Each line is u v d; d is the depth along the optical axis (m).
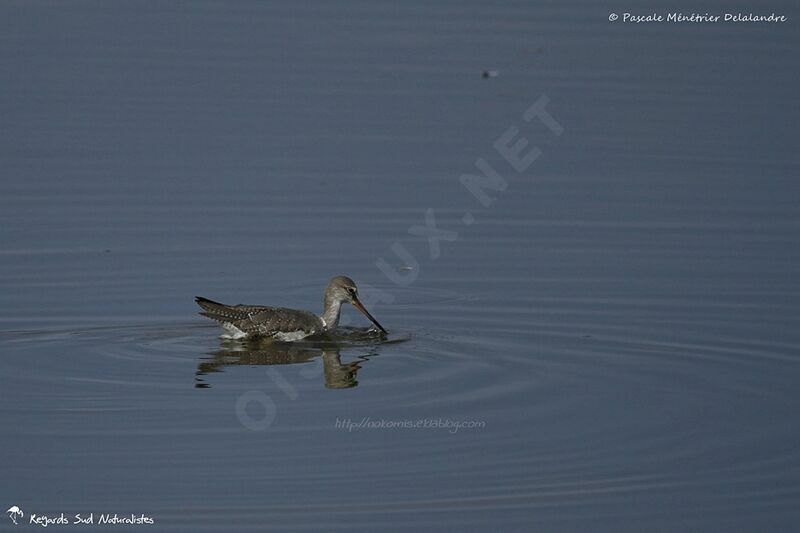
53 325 18.08
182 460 14.01
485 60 28.89
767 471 13.77
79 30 30.27
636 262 20.77
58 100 26.94
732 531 12.56
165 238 21.70
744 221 22.28
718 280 19.95
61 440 14.34
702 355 17.09
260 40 29.94
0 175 23.81
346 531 12.53
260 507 12.95
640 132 25.80
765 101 26.88
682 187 23.67
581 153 25.17
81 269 20.34
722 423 14.96
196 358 16.98
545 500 13.18
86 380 16.02
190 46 29.61
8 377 16.08
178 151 25.06
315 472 13.77
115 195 23.27
